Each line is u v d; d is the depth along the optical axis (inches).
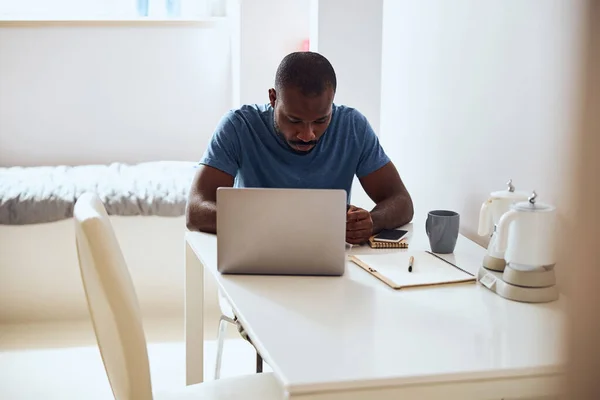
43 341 123.3
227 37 171.3
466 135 82.7
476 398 46.8
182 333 126.8
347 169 85.4
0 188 132.9
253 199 63.2
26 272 131.3
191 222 78.8
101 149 171.3
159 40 169.6
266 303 57.6
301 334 51.5
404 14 100.6
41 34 164.9
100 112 170.1
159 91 171.5
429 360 47.6
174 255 135.0
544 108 65.6
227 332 128.4
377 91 118.4
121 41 168.4
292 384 44.0
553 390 47.4
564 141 61.7
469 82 81.3
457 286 63.1
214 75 172.6
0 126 166.7
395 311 56.5
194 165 160.1
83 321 132.3
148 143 173.0
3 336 125.3
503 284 60.2
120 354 51.6
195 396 63.3
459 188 84.9
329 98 73.0
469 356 48.3
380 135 112.3
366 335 51.6
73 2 170.7
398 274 65.1
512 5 71.0
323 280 63.9
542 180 66.2
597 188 30.6
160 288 135.6
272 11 158.6
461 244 77.4
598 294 31.1
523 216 58.6
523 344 50.3
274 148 82.9
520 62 69.9
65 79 167.5
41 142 168.7
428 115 93.4
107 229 51.8
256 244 63.9
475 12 79.1
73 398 102.7
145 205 132.3
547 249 58.8
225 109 174.6
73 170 154.1
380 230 79.4
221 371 112.0
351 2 115.9
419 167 97.0
